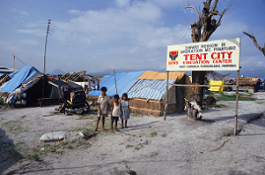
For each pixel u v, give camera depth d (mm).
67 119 8938
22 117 9383
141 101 10977
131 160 4445
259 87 42812
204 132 6867
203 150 5180
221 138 6359
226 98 24625
